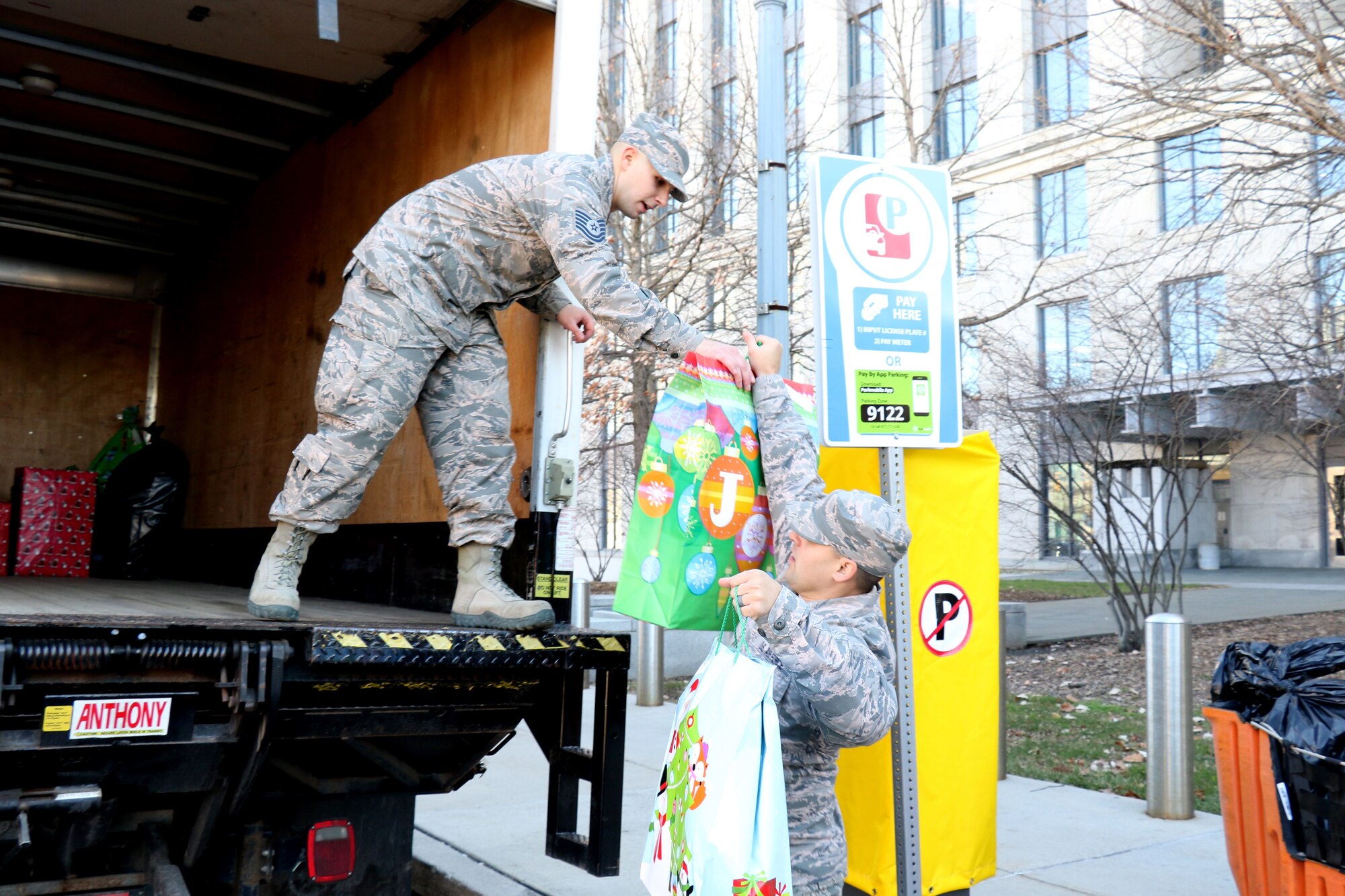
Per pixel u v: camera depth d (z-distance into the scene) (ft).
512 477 11.29
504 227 9.95
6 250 23.54
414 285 9.77
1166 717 16.87
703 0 44.86
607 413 43.27
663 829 6.64
